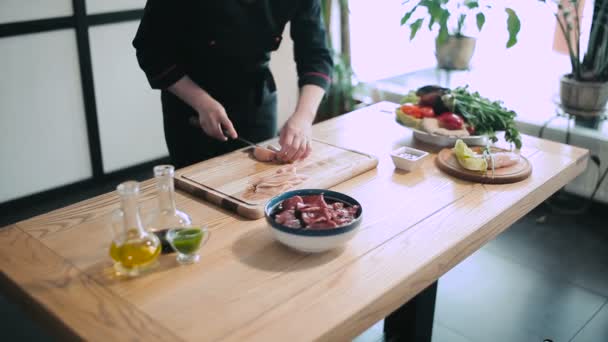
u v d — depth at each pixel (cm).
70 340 100
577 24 274
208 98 171
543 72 333
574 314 218
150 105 337
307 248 120
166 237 120
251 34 180
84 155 317
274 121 205
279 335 98
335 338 101
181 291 109
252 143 183
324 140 188
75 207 143
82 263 118
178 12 172
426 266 120
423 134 185
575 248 262
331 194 133
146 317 102
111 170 331
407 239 129
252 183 151
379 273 116
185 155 196
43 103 294
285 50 379
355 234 123
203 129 174
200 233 117
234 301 106
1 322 206
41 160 301
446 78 341
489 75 340
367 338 200
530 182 160
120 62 316
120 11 307
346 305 106
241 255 121
